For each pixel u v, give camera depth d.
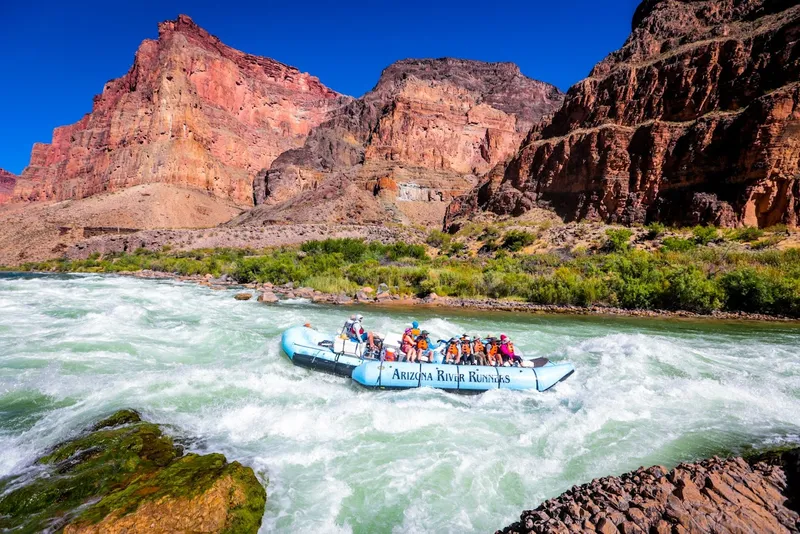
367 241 78.38
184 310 20.95
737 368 12.91
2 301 21.45
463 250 58.41
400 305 26.44
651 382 11.30
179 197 129.75
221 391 9.79
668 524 4.55
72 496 5.63
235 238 81.38
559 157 66.56
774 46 52.47
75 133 174.12
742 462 6.05
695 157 50.88
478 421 8.88
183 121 148.50
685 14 77.12
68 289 28.64
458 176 152.12
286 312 21.91
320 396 9.95
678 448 7.63
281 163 159.25
